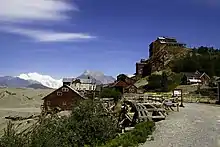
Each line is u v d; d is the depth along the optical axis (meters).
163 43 151.12
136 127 20.66
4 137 15.30
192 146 15.98
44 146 16.28
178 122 24.17
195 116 28.02
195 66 119.19
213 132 19.78
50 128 18.97
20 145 15.34
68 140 19.33
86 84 93.44
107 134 20.91
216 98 54.44
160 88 94.75
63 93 72.31
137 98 39.06
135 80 123.88
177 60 132.50
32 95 132.50
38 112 84.56
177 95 41.97
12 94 125.50
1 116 76.69
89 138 20.33
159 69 134.50
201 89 73.50
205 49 135.88
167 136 18.69
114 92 58.97
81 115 21.41
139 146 16.33
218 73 115.06
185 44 150.88
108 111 25.39
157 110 26.23
